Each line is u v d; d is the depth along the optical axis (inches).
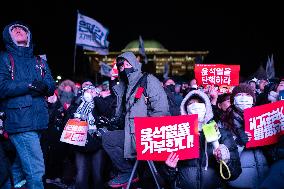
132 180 181.8
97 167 223.1
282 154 124.9
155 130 149.5
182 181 149.7
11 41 179.0
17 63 177.6
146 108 177.5
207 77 271.4
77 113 221.1
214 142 143.3
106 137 184.9
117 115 190.2
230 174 143.9
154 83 179.2
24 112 171.6
